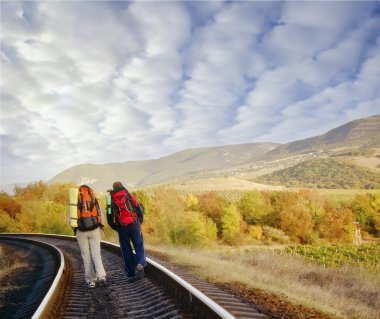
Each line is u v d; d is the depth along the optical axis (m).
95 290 7.73
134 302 6.55
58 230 42.38
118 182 8.14
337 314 6.70
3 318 6.97
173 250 16.33
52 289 6.57
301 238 98.06
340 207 118.44
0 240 37.91
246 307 5.81
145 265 8.09
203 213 108.81
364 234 111.62
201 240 30.77
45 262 15.20
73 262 12.98
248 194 107.31
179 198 113.44
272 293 7.57
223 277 8.86
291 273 14.69
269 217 104.00
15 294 9.41
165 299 6.41
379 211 117.44
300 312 6.14
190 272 9.52
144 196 77.25
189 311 5.59
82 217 7.77
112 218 7.98
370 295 12.22
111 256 13.16
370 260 51.34
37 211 59.94
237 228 88.62
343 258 54.75
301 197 117.75
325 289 11.59
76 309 6.22
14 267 15.18
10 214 65.06
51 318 5.54
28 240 28.48
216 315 4.70
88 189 7.98
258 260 16.12
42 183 99.62
